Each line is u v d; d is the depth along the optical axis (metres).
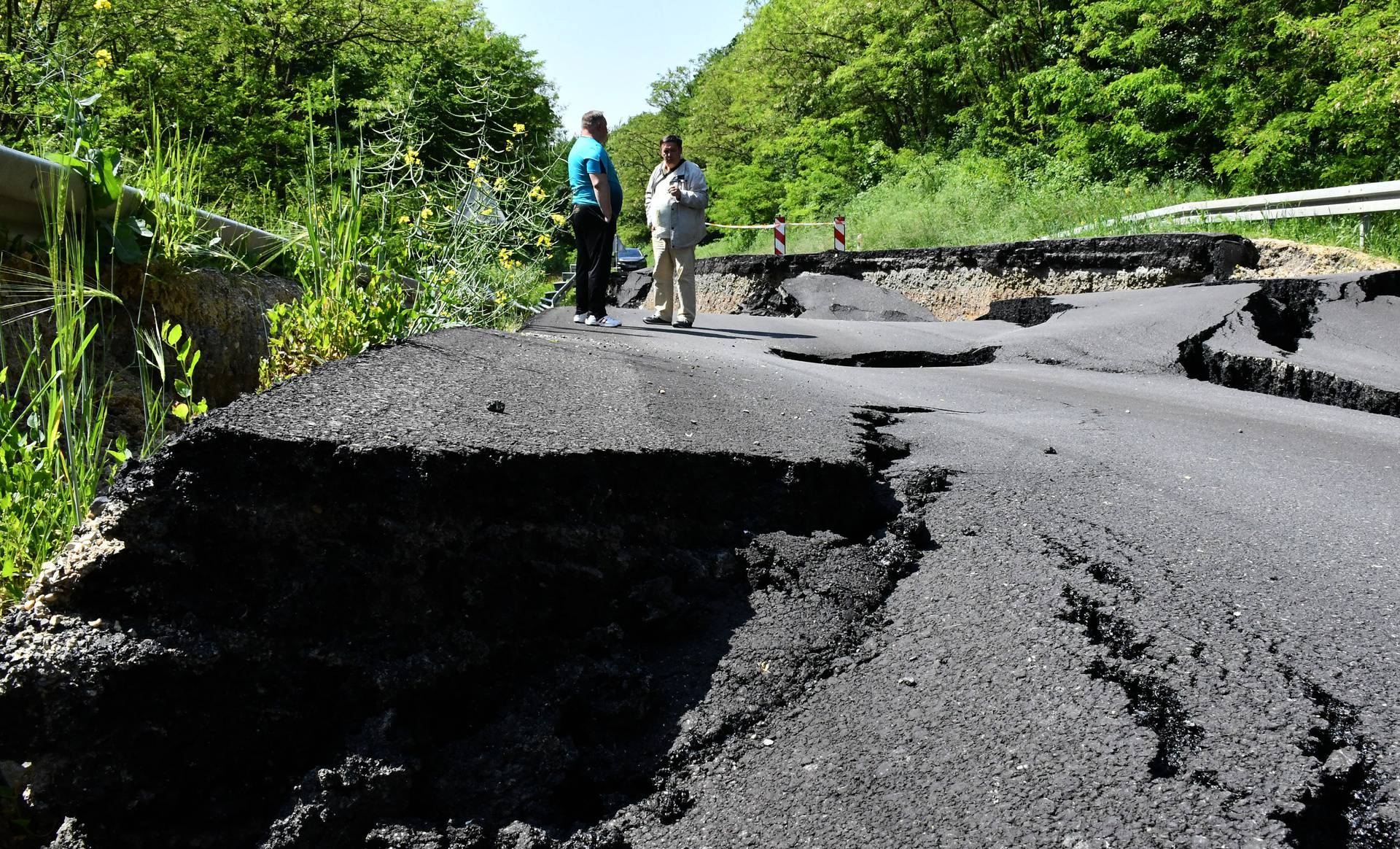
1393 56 15.24
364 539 2.19
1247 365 6.84
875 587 2.74
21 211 3.48
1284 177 18.02
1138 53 21.11
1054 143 23.61
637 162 66.88
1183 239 11.42
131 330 3.84
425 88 6.02
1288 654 2.31
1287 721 2.06
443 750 2.10
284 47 19.83
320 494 2.17
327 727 2.06
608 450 2.62
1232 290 8.66
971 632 2.48
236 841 1.97
